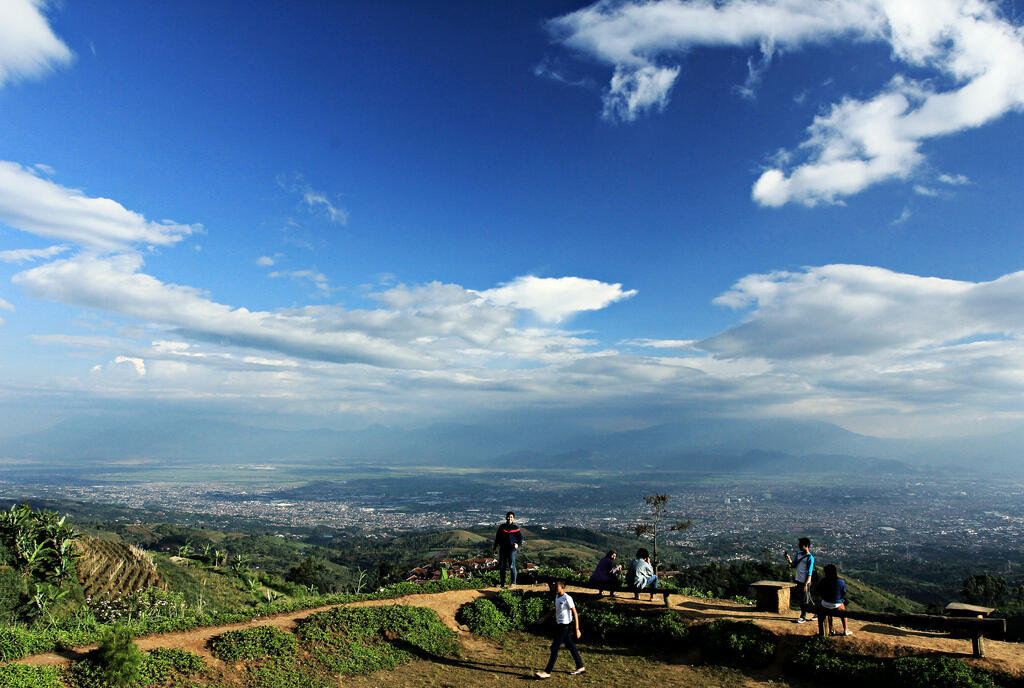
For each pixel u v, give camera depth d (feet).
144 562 102.63
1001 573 252.21
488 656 48.75
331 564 277.85
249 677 38.24
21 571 70.59
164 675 35.99
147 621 51.16
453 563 150.00
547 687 41.42
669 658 47.47
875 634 44.21
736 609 53.52
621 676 43.78
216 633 46.16
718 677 43.04
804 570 46.85
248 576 130.93
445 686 40.91
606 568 58.13
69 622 53.57
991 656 38.91
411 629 50.16
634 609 53.98
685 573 150.41
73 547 78.18
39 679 32.04
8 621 61.46
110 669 34.19
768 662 43.91
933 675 36.78
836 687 39.83
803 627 46.88
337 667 41.93
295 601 56.24
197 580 109.60
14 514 74.33
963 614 41.55
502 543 65.05
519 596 59.88
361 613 50.31
